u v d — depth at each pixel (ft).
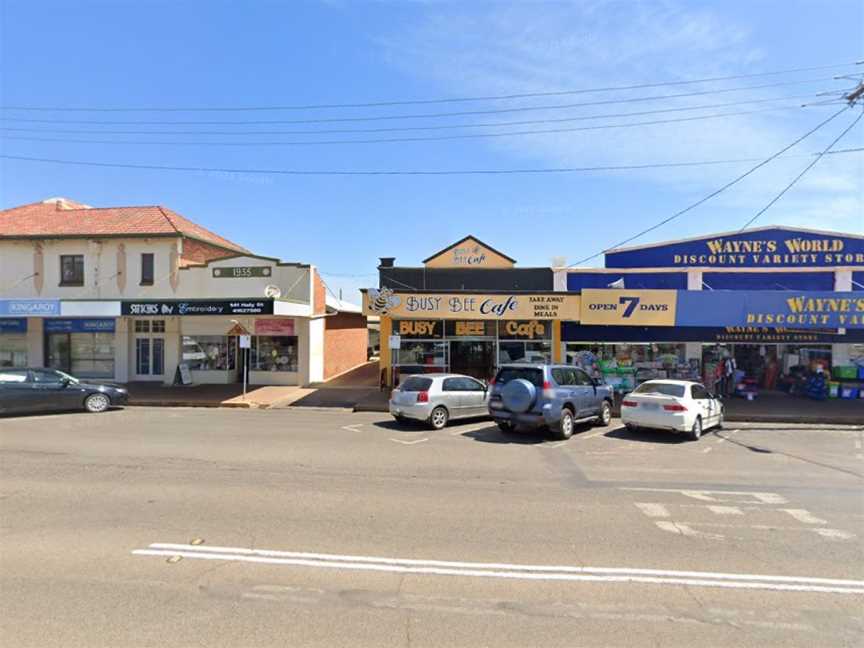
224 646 11.58
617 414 56.54
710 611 13.55
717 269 70.13
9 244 79.66
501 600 14.01
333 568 15.97
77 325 81.46
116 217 84.58
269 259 77.30
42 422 48.14
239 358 79.61
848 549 18.03
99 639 11.78
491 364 70.59
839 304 60.75
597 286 71.31
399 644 11.77
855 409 58.18
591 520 20.95
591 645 11.82
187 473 28.48
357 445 37.52
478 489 25.62
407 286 72.38
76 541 18.04
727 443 40.06
